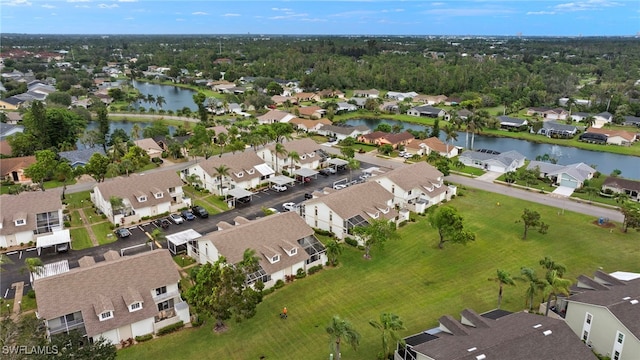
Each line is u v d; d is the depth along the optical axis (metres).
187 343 49.81
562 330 43.56
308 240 68.38
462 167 120.50
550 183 108.94
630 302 47.31
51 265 62.69
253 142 123.12
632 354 44.38
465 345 41.34
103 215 84.56
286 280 62.81
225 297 48.47
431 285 62.06
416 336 46.41
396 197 91.62
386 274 65.06
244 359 47.19
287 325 53.09
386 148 132.75
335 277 64.19
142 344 49.59
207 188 99.50
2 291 59.03
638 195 98.12
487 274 65.25
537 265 68.06
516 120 181.25
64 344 38.38
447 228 70.00
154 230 77.44
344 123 182.25
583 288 54.28
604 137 155.88
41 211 76.06
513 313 50.41
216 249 61.44
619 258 70.44
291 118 170.88
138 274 54.28
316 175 110.75
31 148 122.75
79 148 142.25
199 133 125.12
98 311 48.53
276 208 88.81
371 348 48.84
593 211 90.56
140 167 113.62
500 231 80.50
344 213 76.19
